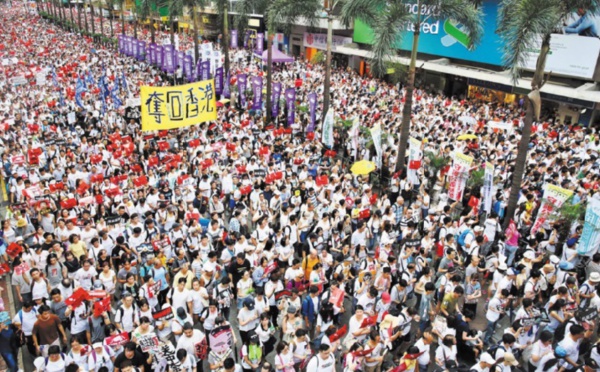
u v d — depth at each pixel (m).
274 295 10.83
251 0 30.80
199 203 16.08
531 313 9.80
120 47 51.53
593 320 10.23
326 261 12.21
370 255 11.72
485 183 15.57
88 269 11.05
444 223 13.42
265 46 58.06
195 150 20.56
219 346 8.88
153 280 11.07
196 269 11.68
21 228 13.71
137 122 25.67
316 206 15.26
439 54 37.38
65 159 18.58
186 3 39.78
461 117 26.94
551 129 25.86
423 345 9.22
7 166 18.81
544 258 13.48
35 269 10.67
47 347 9.58
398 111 29.05
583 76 27.48
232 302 12.77
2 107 27.83
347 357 8.70
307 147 21.02
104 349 8.80
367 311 10.26
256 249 12.28
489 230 14.05
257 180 16.72
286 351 8.74
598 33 26.42
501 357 8.56
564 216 14.43
